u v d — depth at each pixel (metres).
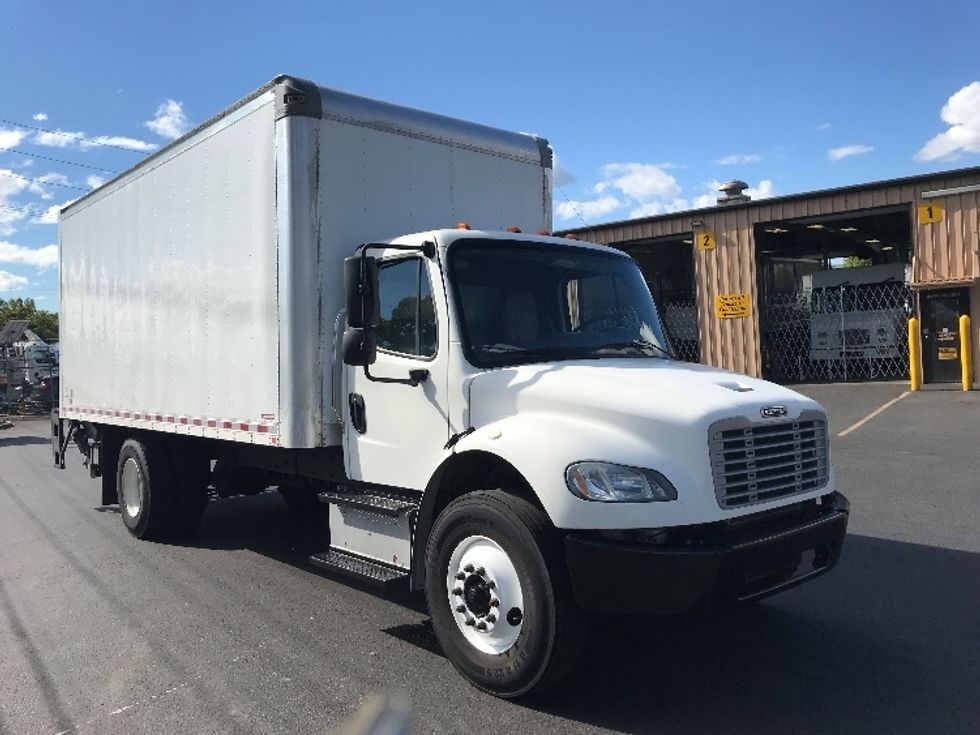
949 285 17.14
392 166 5.75
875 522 7.16
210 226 6.24
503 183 6.52
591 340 5.12
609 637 4.82
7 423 24.08
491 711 3.86
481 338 4.64
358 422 5.20
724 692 4.02
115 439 8.48
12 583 6.42
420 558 4.54
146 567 6.69
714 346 20.58
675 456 3.75
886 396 16.16
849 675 4.16
